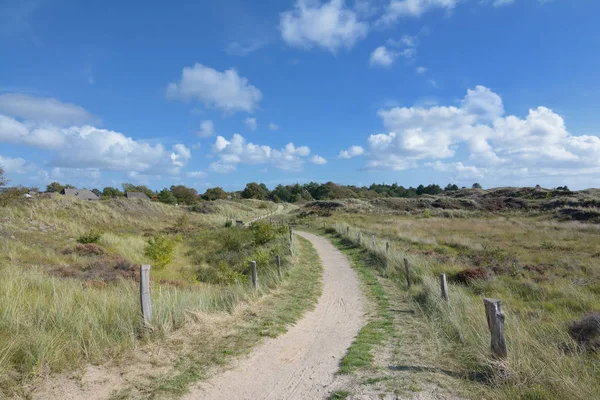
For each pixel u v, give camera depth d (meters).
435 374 4.98
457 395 4.27
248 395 4.54
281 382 4.96
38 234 21.19
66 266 13.77
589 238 24.55
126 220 34.31
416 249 20.12
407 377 4.88
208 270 17.36
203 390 4.59
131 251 20.08
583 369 4.64
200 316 7.16
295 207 87.50
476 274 12.59
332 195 109.44
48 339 4.77
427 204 66.81
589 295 10.16
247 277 14.55
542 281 12.07
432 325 7.41
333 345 6.63
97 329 5.42
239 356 5.78
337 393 4.47
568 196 59.84
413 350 6.15
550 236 26.12
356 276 14.37
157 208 44.53
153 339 5.90
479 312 7.62
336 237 29.95
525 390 4.20
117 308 6.36
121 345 5.39
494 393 4.24
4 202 25.73
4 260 13.40
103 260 16.08
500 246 21.75
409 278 12.09
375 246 19.48
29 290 7.40
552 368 4.63
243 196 101.31
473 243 21.77
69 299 6.21
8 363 4.24
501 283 11.72
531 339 5.67
